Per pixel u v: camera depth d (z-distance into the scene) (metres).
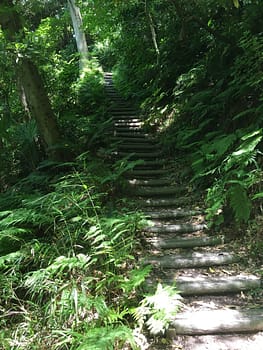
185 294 2.99
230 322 2.59
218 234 3.90
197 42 7.70
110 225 3.19
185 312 2.77
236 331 2.58
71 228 3.47
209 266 3.40
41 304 2.99
